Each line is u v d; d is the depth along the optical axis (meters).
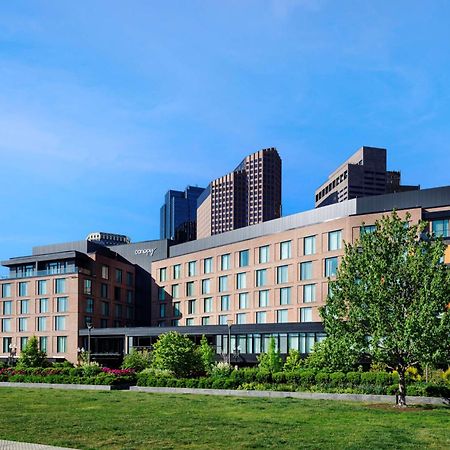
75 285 96.06
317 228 75.50
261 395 41.31
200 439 22.47
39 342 97.88
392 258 33.88
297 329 71.44
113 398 39.66
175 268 103.44
